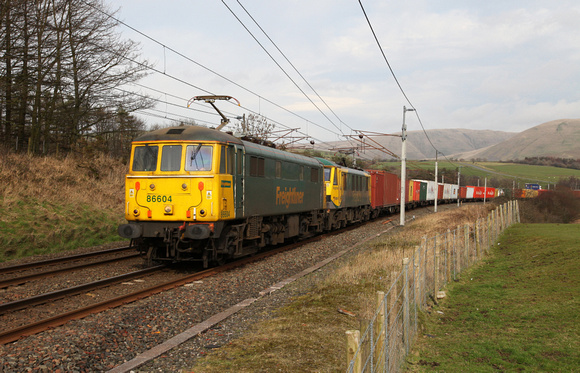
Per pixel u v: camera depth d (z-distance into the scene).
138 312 8.16
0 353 5.93
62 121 26.75
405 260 7.16
